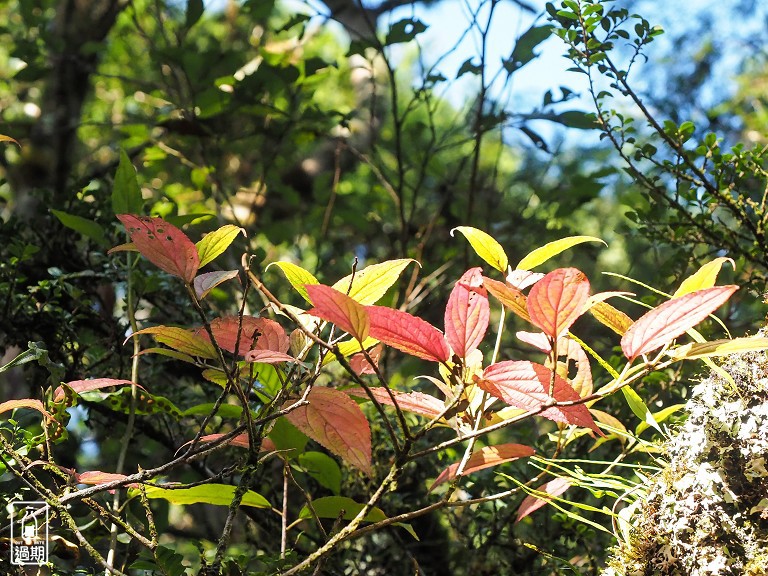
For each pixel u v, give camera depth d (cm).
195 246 93
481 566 136
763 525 90
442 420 101
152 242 92
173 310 163
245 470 97
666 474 94
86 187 168
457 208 229
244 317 99
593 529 126
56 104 276
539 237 217
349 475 142
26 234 170
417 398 102
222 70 220
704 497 91
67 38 277
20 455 98
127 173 125
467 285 94
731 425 92
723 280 148
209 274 94
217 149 220
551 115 188
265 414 98
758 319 139
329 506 107
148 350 99
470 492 139
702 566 89
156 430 147
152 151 226
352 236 273
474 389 101
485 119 197
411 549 147
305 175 334
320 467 117
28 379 146
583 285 87
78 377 140
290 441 108
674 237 140
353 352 99
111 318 145
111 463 181
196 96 209
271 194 286
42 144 271
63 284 142
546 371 92
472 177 190
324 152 345
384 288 99
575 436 108
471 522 142
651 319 88
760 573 87
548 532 136
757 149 134
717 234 138
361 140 355
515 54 181
